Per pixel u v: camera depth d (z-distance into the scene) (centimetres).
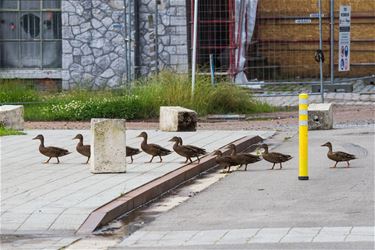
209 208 1328
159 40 3244
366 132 2183
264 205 1327
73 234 1205
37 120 2627
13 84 3028
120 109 2633
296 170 1639
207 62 3244
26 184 1489
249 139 2027
